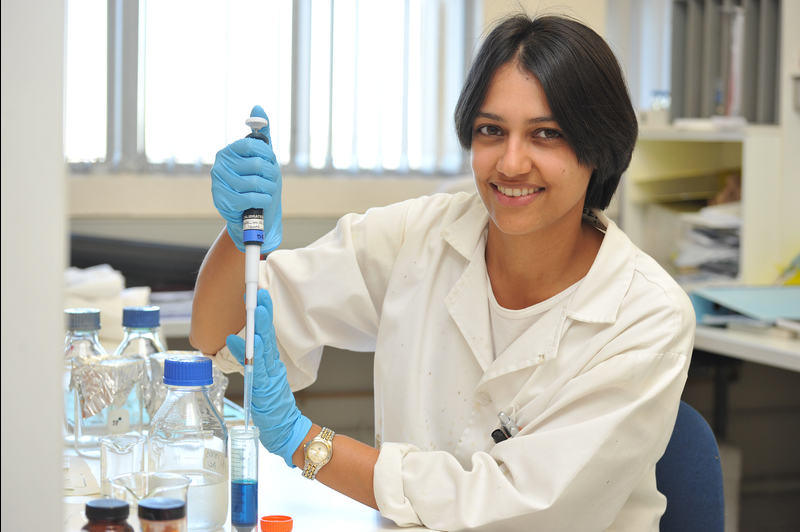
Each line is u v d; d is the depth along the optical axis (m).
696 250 2.96
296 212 3.23
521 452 0.99
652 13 3.73
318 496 1.08
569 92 1.00
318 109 3.24
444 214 1.29
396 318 1.25
